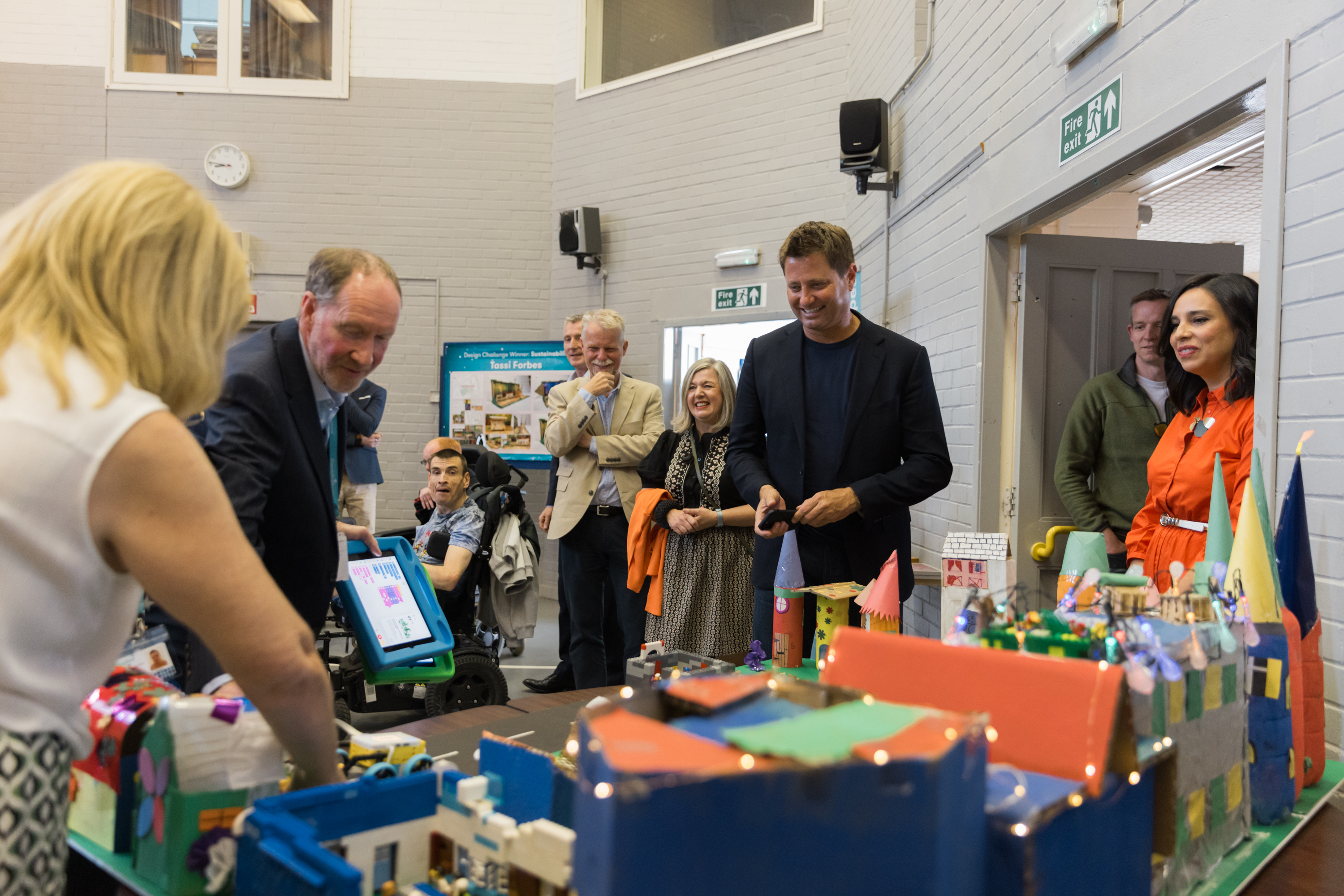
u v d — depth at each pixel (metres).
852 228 5.51
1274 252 1.86
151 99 6.86
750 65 5.99
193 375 0.78
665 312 6.39
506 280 7.02
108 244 0.74
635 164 6.54
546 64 6.98
